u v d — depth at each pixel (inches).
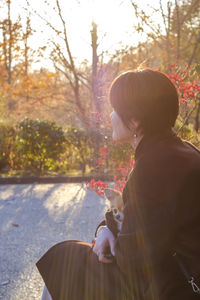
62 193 255.1
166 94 52.6
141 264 49.2
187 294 48.9
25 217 196.2
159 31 345.1
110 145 174.7
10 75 584.7
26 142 324.2
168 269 49.5
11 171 333.1
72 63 370.3
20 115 497.7
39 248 149.8
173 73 126.5
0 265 131.8
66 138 324.5
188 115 123.8
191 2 402.6
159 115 52.6
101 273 58.3
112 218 60.2
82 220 189.0
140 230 48.4
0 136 335.6
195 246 48.0
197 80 126.5
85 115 308.7
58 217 195.5
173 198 47.6
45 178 299.0
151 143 52.3
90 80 374.6
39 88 446.9
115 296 55.8
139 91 51.9
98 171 254.7
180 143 53.2
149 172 49.8
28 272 126.3
